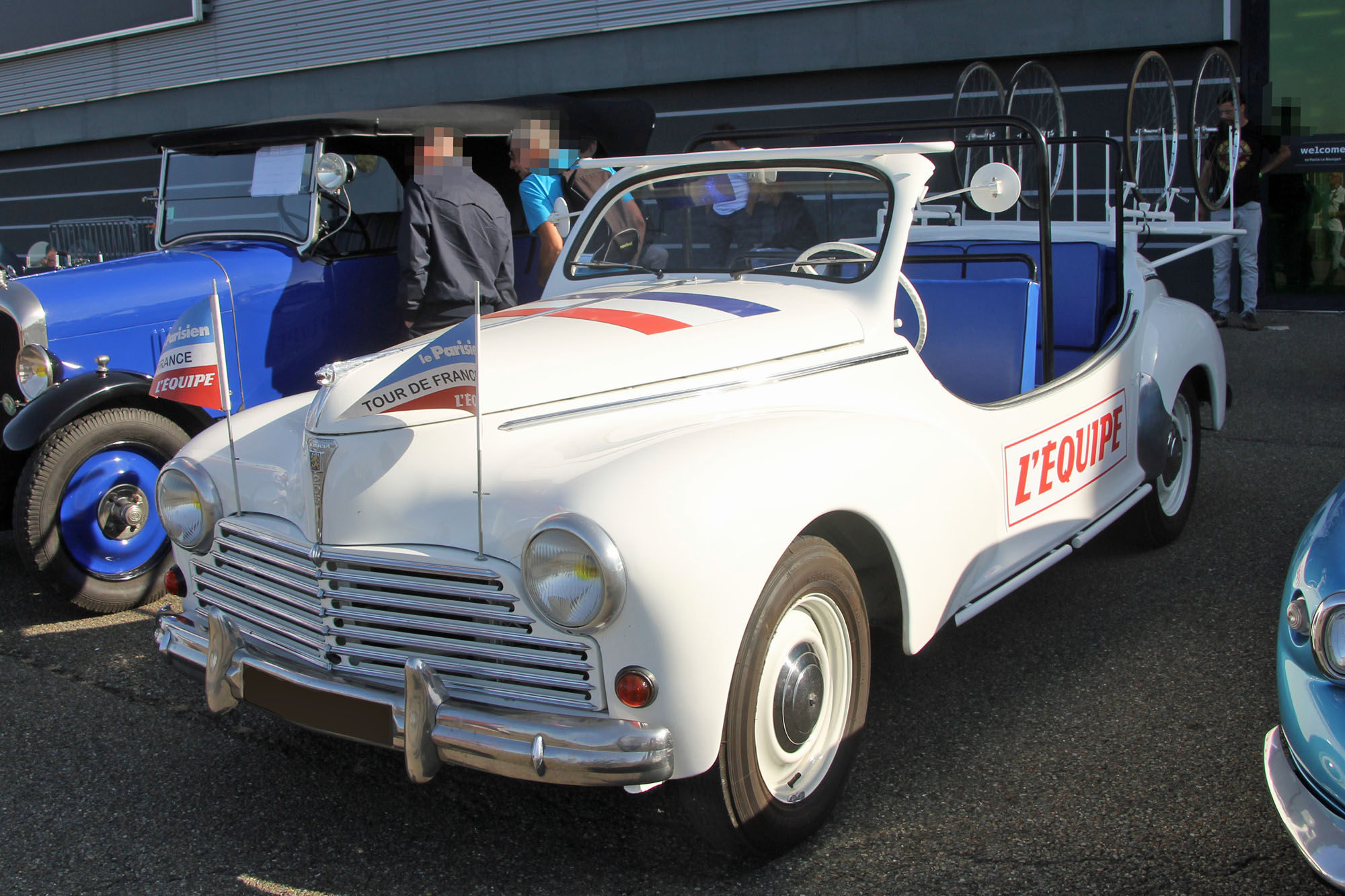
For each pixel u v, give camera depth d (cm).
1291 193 984
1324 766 208
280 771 314
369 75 1393
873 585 299
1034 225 511
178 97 1566
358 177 529
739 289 340
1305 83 949
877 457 273
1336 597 213
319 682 252
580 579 219
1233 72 689
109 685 373
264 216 521
